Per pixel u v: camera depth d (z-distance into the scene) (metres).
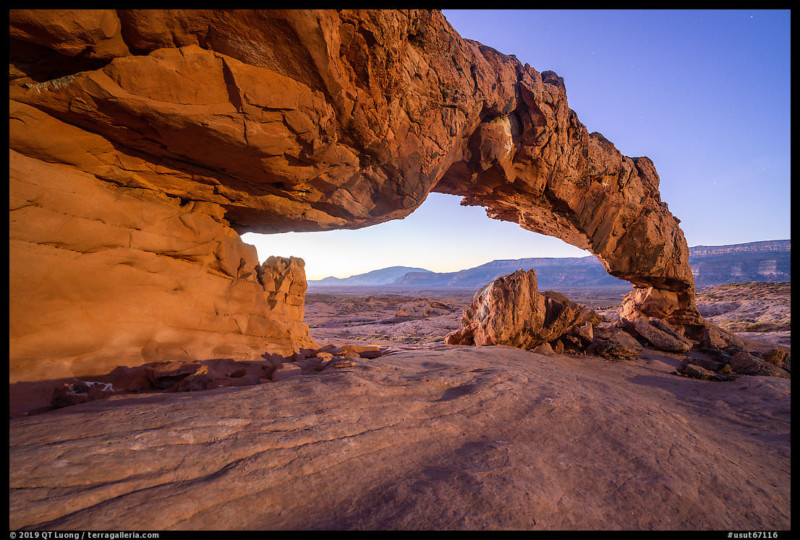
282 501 3.40
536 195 15.24
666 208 20.89
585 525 3.42
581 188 15.99
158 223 7.90
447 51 9.73
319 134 7.55
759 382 12.02
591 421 6.39
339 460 4.19
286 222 11.28
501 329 15.12
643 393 11.09
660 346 19.14
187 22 5.47
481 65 11.19
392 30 7.29
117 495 3.11
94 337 6.57
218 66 6.02
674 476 4.68
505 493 3.68
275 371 8.05
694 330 22.64
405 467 4.29
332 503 3.45
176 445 3.95
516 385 7.93
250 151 7.24
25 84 5.43
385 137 9.14
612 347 16.55
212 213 9.47
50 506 2.81
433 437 5.21
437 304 64.25
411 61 8.79
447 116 10.35
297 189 9.40
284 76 6.45
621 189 17.62
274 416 5.04
